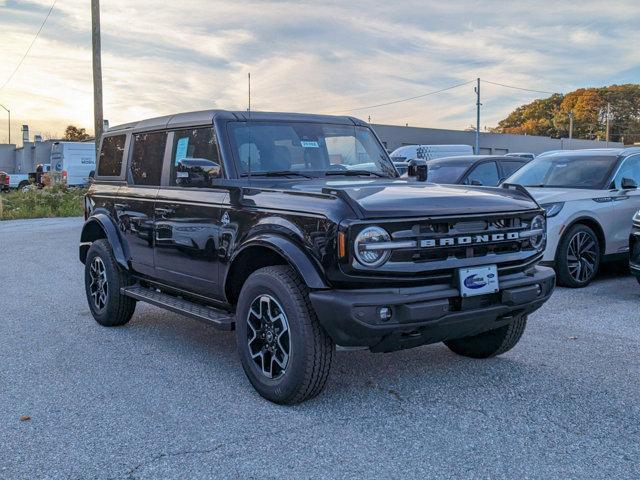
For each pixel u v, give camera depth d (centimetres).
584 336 604
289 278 431
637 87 10738
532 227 465
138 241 611
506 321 460
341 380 493
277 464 358
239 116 533
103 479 346
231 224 482
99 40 2303
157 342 614
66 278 970
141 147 627
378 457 365
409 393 464
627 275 934
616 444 377
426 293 407
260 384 454
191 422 418
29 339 629
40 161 5134
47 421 424
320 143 563
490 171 1160
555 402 442
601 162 907
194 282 535
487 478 340
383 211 404
